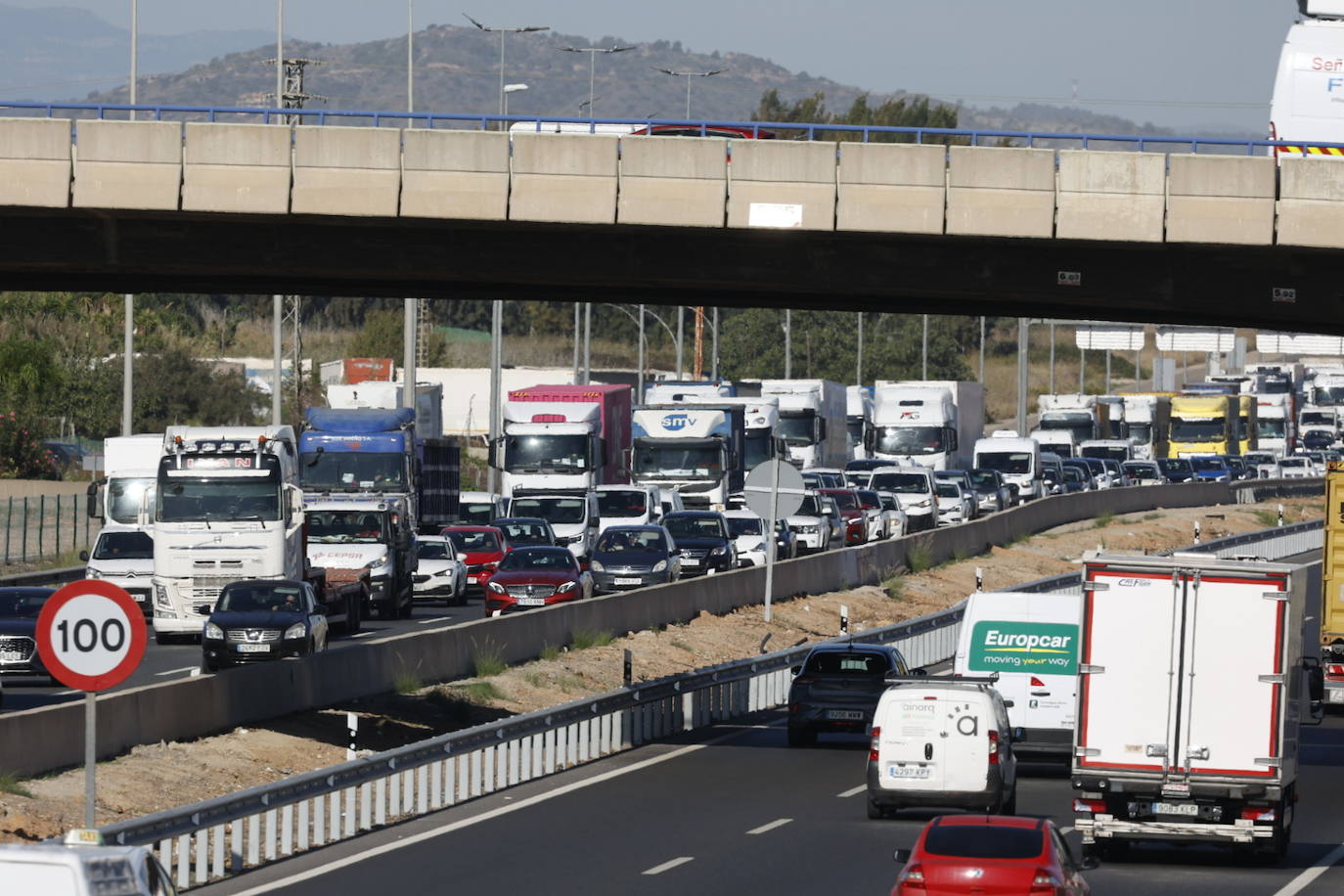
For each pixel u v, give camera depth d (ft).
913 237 305.12
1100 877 216.33
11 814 224.94
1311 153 320.50
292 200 297.53
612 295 341.41
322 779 227.61
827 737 352.90
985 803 242.37
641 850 223.92
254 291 347.15
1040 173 300.81
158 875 119.14
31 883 107.24
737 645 467.11
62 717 253.44
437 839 232.53
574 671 395.75
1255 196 299.17
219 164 296.30
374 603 477.36
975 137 302.45
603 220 300.40
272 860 218.18
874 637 419.74
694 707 359.66
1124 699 226.58
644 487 590.55
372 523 479.82
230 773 270.46
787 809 259.19
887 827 243.40
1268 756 223.51
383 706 333.83
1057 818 257.55
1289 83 329.11
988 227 301.22
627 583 506.89
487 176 299.17
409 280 322.14
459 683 362.74
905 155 301.02
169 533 418.31
